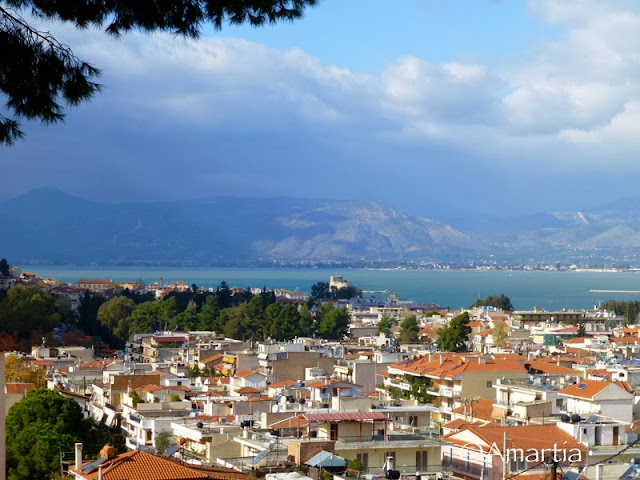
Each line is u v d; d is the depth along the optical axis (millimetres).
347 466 94375
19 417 116750
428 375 174250
